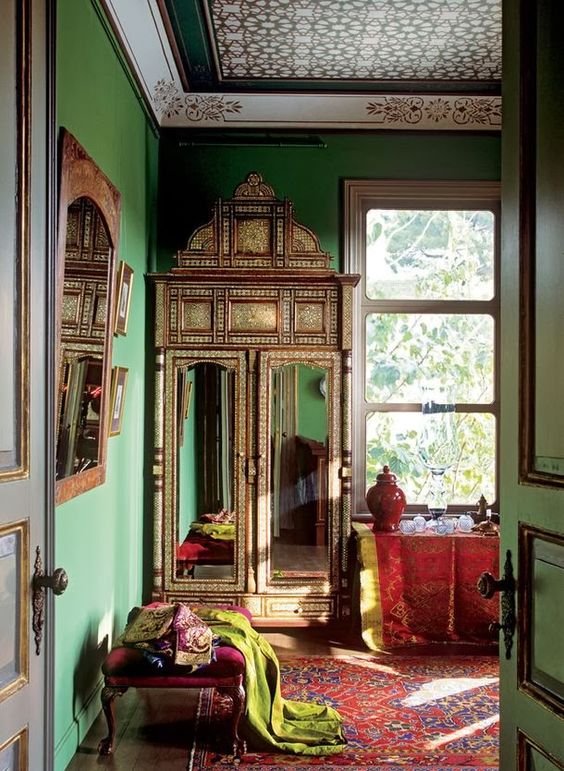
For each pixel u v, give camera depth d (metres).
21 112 1.50
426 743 3.06
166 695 3.60
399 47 4.09
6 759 1.45
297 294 4.55
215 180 4.96
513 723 1.48
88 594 3.21
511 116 1.51
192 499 4.54
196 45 4.05
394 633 4.31
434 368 5.01
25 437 1.52
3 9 1.42
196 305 4.55
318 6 3.63
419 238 5.03
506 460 1.53
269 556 4.51
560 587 1.30
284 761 2.91
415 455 4.97
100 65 3.28
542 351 1.37
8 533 1.45
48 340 1.65
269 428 4.53
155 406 4.53
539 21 1.40
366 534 4.41
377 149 4.97
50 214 1.66
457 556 4.35
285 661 4.07
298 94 4.67
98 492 3.39
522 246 1.45
